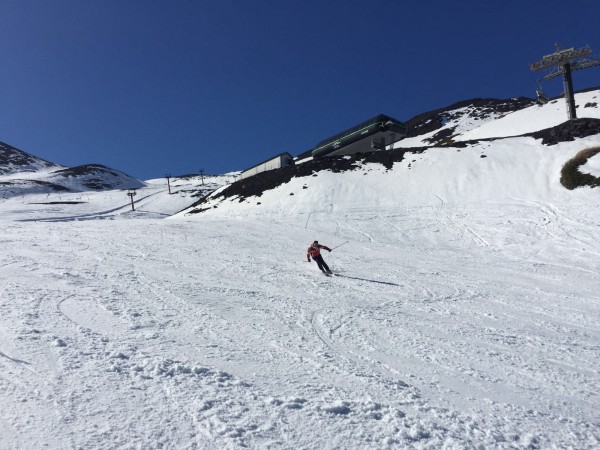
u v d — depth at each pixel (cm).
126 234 2200
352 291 1219
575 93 7850
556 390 585
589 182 2986
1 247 1498
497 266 1798
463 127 9500
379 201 3525
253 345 673
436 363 662
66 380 462
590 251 2031
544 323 959
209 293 1037
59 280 995
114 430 377
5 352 519
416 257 1975
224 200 4706
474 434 436
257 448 372
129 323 709
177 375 509
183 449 360
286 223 2958
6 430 356
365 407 471
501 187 3359
